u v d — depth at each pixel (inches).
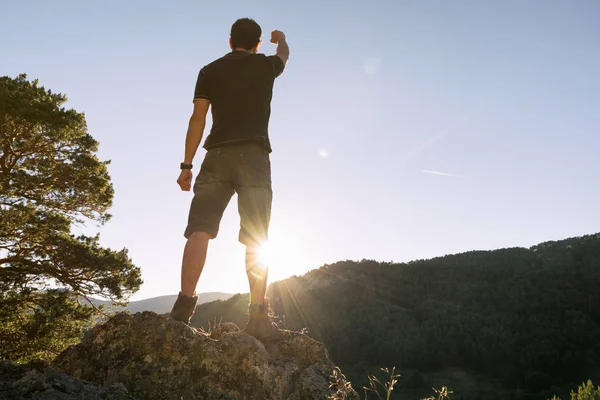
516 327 5054.1
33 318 618.2
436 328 5172.2
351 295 6437.0
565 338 4626.0
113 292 670.5
